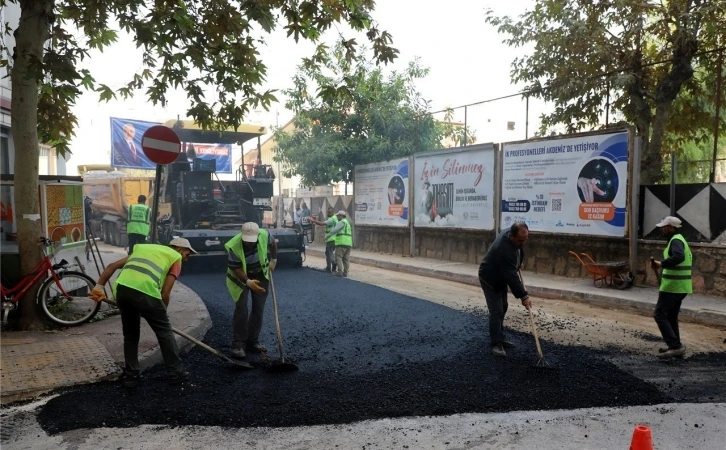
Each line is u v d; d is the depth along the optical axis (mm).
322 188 22703
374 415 4109
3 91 10469
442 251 13891
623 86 10891
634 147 9172
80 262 7496
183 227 12242
